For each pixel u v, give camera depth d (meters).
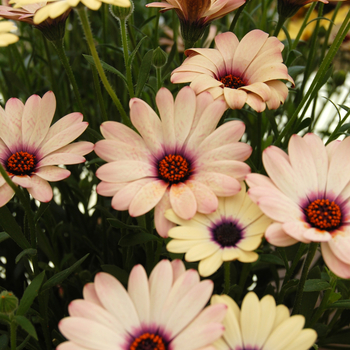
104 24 0.48
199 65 0.39
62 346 0.32
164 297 0.34
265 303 0.34
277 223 0.34
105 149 0.36
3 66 0.63
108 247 0.48
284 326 0.33
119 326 0.34
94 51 0.36
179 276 0.34
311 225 0.35
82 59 0.58
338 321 0.44
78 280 0.45
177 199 0.35
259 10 0.58
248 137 0.53
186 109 0.37
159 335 0.34
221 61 0.40
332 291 0.39
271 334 0.33
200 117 0.37
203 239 0.35
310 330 0.33
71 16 0.54
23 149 0.39
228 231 0.35
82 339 0.33
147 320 0.34
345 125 0.42
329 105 0.66
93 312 0.33
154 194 0.36
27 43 0.66
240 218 0.35
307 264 0.36
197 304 0.33
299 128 0.43
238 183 0.35
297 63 0.55
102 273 0.34
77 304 0.33
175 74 0.39
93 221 0.49
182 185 0.36
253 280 0.49
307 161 0.36
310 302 0.39
